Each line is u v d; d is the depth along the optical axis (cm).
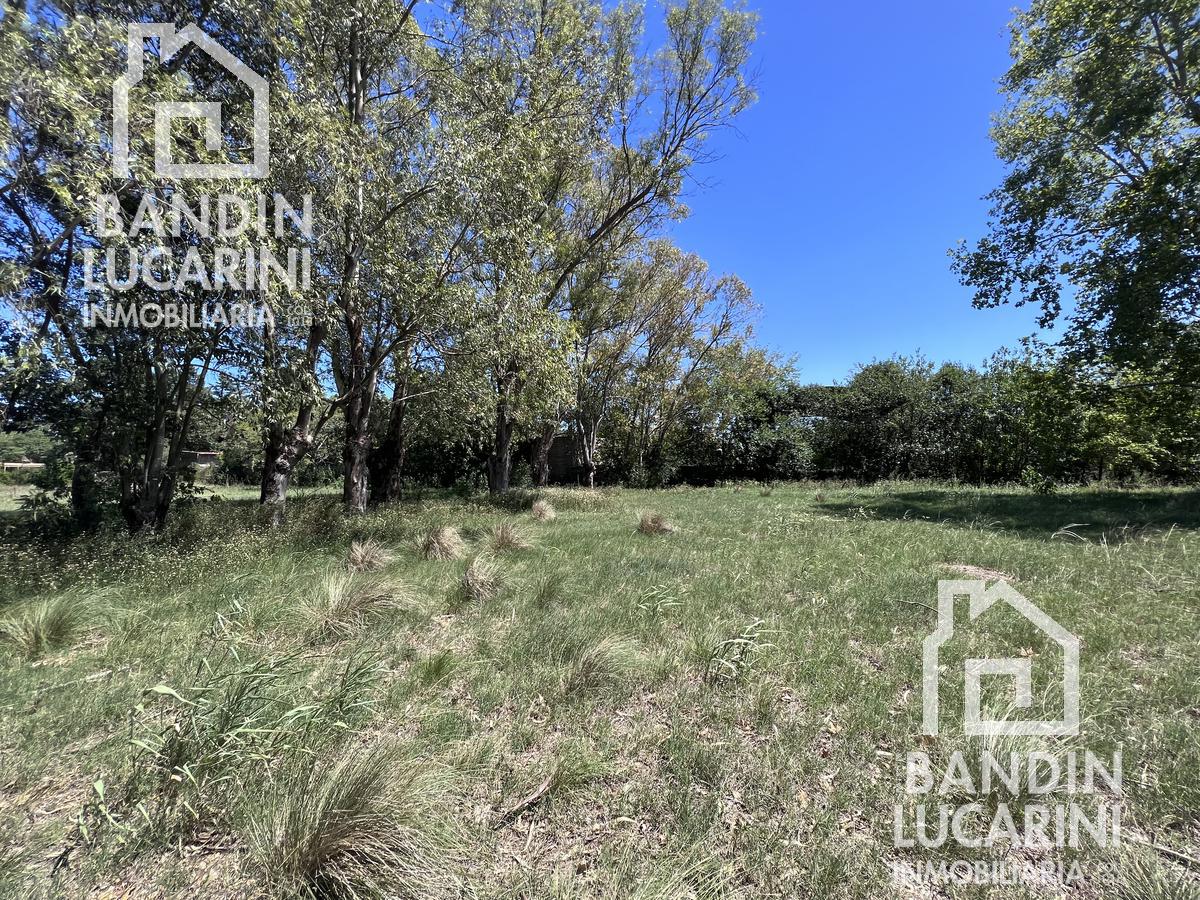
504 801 212
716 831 195
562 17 1147
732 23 1281
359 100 832
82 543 596
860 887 167
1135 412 1152
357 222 677
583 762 227
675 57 1335
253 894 165
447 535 685
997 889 167
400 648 361
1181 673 299
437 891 167
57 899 162
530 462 2388
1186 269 910
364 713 264
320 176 657
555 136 1048
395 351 946
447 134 748
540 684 307
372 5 740
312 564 586
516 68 1009
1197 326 959
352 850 174
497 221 832
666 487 2356
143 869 175
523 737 254
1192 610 396
